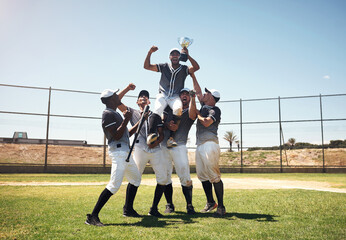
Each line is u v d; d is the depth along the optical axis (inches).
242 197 253.6
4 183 398.3
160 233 125.7
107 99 162.9
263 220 155.1
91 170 715.4
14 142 861.2
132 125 188.2
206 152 175.9
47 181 448.5
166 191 190.7
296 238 117.3
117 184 149.9
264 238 117.3
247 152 958.4
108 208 195.2
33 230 127.9
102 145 729.0
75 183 416.8
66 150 868.6
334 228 134.8
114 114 159.6
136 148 180.2
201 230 131.6
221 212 169.5
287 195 267.1
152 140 167.6
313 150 960.9
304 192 296.0
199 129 185.2
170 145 175.2
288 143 846.5
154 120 177.2
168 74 189.3
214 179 174.4
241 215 170.7
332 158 909.2
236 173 808.9
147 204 217.8
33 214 164.9
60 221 148.2
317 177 625.9
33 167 678.5
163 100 182.9
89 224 142.7
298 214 172.1
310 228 134.8
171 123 178.5
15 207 188.2
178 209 200.2
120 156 155.0
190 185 186.5
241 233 125.8
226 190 321.7
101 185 378.6
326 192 294.8
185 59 191.0
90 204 206.1
